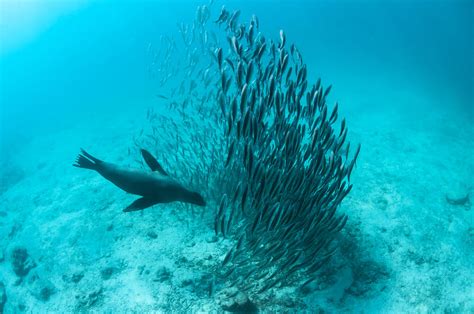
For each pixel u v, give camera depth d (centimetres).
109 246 757
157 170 262
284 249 450
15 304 714
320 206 469
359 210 805
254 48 509
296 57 489
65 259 759
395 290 579
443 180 1002
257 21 548
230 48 533
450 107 2225
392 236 715
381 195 885
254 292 559
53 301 662
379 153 1220
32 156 2208
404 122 1725
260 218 364
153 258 682
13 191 1455
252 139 392
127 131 2020
